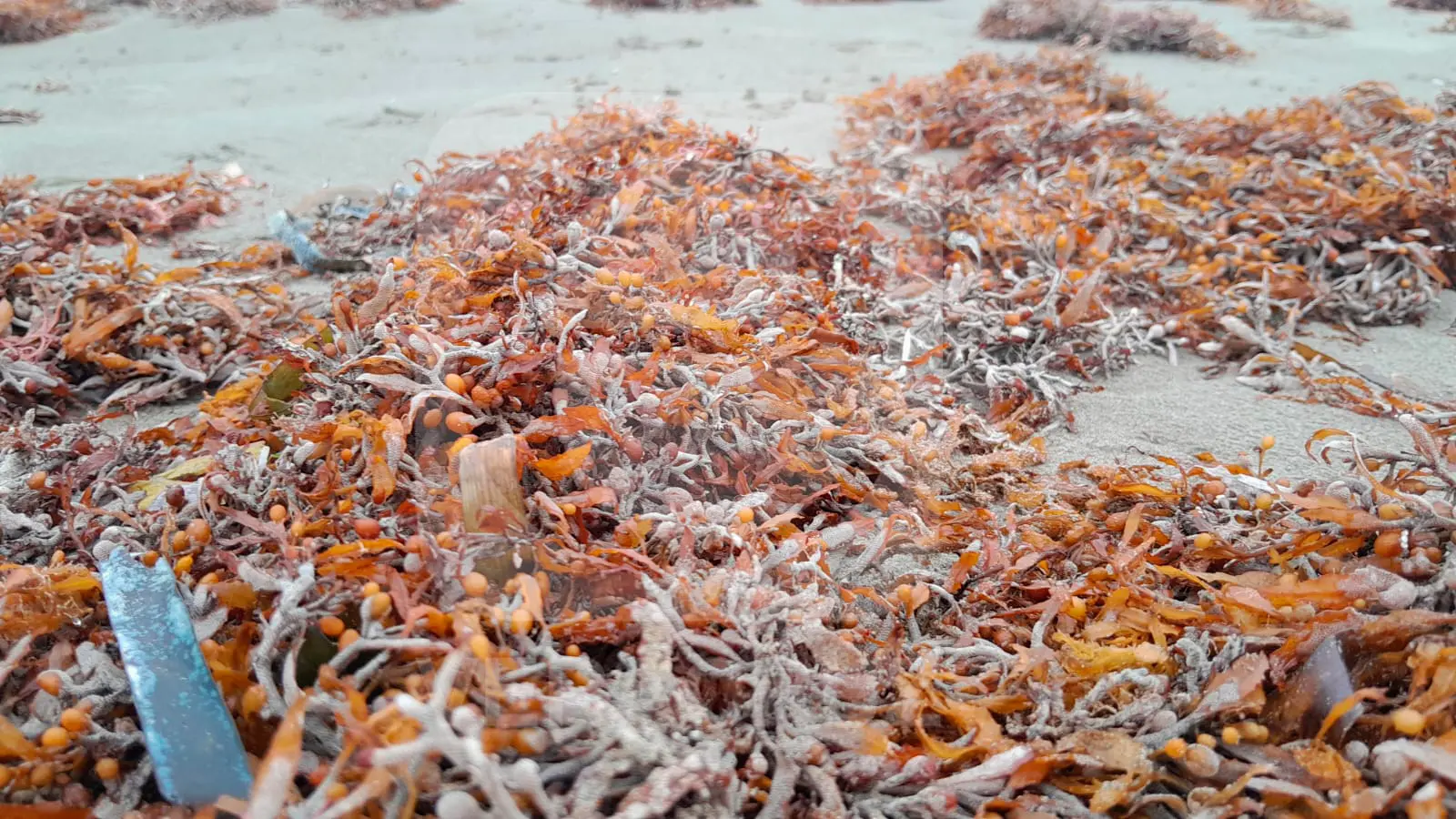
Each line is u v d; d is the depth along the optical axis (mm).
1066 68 1327
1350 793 228
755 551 305
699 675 256
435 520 295
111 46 1613
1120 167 922
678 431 373
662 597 259
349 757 220
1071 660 281
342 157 1005
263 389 417
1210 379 577
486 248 476
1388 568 296
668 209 595
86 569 306
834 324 548
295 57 1503
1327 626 261
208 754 230
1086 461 459
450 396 336
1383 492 308
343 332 409
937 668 295
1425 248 698
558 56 1513
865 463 404
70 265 640
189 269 645
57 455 413
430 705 193
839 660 266
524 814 202
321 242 768
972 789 246
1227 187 846
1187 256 750
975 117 1104
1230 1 2150
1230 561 332
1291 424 512
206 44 1619
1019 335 572
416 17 1840
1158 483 409
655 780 211
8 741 235
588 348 393
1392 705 251
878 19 1956
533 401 357
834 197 784
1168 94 1351
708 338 425
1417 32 1817
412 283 455
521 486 321
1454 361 597
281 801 186
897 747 253
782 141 1054
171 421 475
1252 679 256
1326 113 1095
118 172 975
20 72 1411
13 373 520
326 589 265
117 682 260
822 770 239
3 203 815
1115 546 353
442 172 819
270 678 244
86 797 239
